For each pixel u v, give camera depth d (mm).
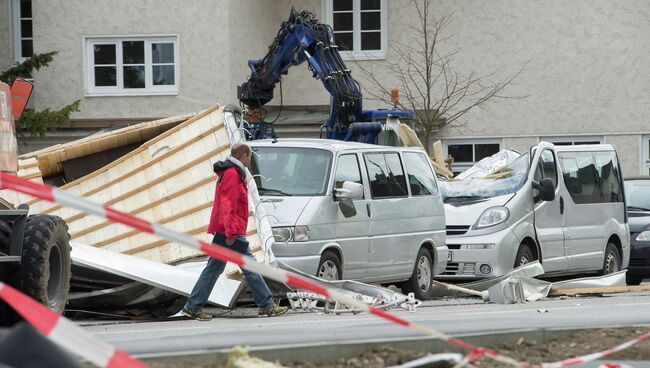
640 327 25531
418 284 48688
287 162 44469
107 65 89000
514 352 22031
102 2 88625
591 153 60656
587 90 93625
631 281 68500
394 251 46656
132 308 41594
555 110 93938
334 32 95312
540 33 93875
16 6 93500
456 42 94625
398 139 68312
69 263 35281
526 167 55906
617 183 62344
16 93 36125
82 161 54031
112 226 47469
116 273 38500
